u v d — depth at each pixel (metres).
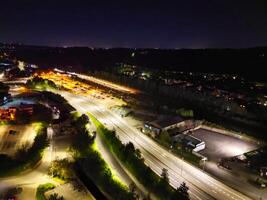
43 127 147.50
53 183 95.88
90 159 104.38
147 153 127.19
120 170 110.00
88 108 194.00
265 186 102.19
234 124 172.75
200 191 99.12
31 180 98.69
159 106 196.38
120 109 184.38
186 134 146.12
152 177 99.50
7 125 152.75
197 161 118.44
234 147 133.62
